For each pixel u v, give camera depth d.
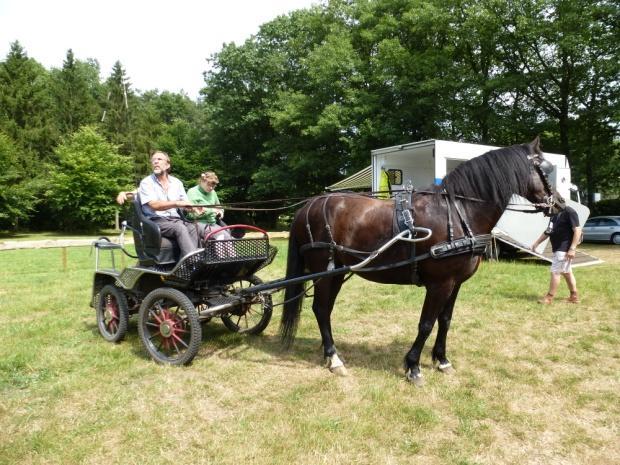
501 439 3.04
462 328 5.44
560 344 4.89
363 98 20.55
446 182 3.92
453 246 3.63
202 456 2.81
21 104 32.19
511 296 7.07
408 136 20.11
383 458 2.79
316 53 22.69
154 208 4.39
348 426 3.13
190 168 31.05
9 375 4.02
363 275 4.12
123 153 37.75
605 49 17.17
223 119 29.22
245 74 28.28
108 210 29.30
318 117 22.38
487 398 3.62
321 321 4.25
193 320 4.10
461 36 19.55
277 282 4.41
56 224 33.03
